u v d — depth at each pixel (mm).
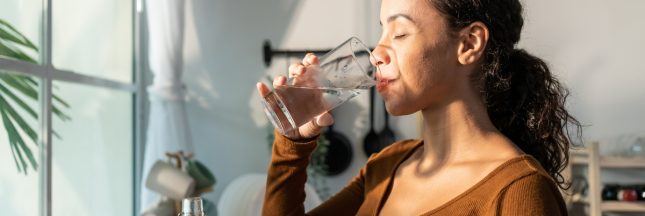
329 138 3209
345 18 3203
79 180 2232
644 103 3125
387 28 861
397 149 1006
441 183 863
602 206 2854
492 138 852
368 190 1009
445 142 874
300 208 1036
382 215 944
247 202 2664
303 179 1032
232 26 3223
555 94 927
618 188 2934
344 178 3205
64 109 2125
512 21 868
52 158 2023
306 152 1011
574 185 3035
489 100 907
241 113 3209
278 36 3221
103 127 2480
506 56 866
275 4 3223
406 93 844
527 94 903
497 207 769
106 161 2504
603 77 3141
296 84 904
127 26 2783
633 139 3117
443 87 846
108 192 2520
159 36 2682
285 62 3209
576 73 3150
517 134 929
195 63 3213
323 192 3178
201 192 2246
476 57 829
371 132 3197
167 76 2680
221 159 3215
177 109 2688
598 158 2838
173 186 2123
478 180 818
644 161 2867
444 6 814
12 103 1779
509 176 780
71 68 2197
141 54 2930
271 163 1036
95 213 2377
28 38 1895
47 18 1993
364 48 884
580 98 3148
